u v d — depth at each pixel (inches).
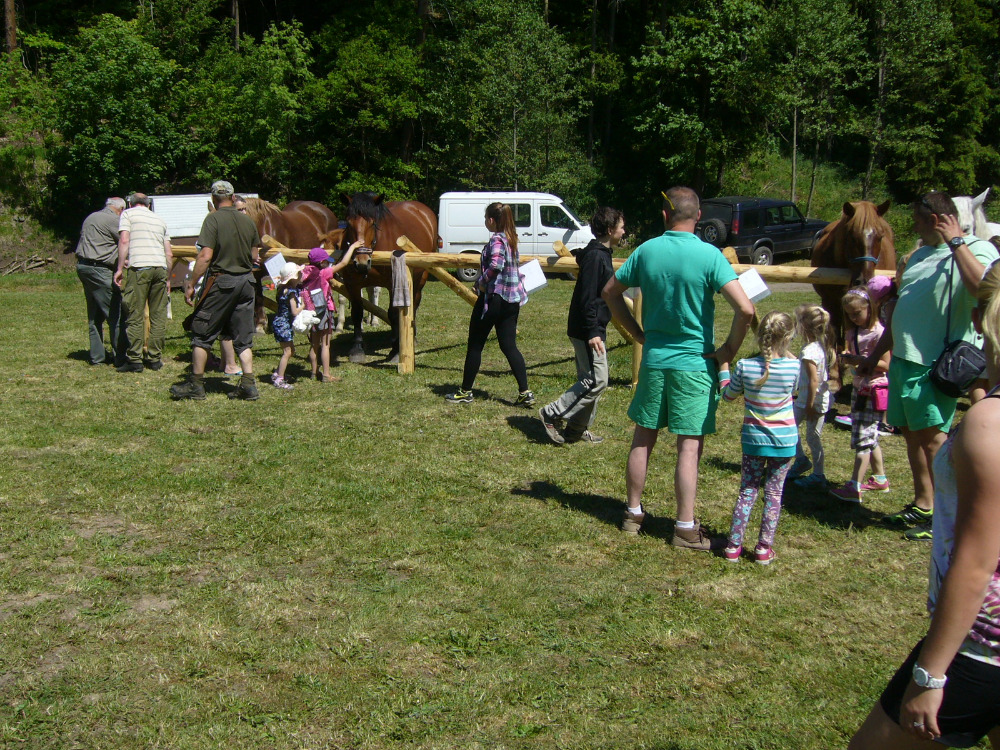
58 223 932.6
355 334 358.0
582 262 233.3
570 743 113.3
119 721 117.6
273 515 191.9
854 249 267.1
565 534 182.9
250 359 292.4
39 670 130.3
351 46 1037.8
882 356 199.0
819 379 207.3
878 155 1154.0
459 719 118.3
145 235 328.8
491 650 136.5
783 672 131.1
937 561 82.7
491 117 1039.6
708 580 162.4
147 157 930.7
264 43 1022.4
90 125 906.7
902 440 261.0
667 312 171.5
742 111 1063.6
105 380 322.0
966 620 73.2
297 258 366.9
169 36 1067.3
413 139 1138.0
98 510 194.1
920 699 75.9
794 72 1000.2
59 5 1242.6
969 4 1176.8
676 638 140.8
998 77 1222.9
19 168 928.3
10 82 1029.8
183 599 152.3
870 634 143.3
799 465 216.2
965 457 72.7
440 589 157.1
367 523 187.9
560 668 131.6
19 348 382.3
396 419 271.6
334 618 146.0
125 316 331.0
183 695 123.3
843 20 993.5
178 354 373.1
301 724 117.1
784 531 187.5
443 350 384.2
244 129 997.8
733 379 168.4
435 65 1078.4
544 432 259.0
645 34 1248.2
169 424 263.3
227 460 230.1
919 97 1089.4
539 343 406.3
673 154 1124.5
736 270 281.3
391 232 364.5
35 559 167.9
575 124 1165.1
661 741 113.7
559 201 753.0
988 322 80.1
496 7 975.0
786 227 877.8
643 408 176.4
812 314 205.6
